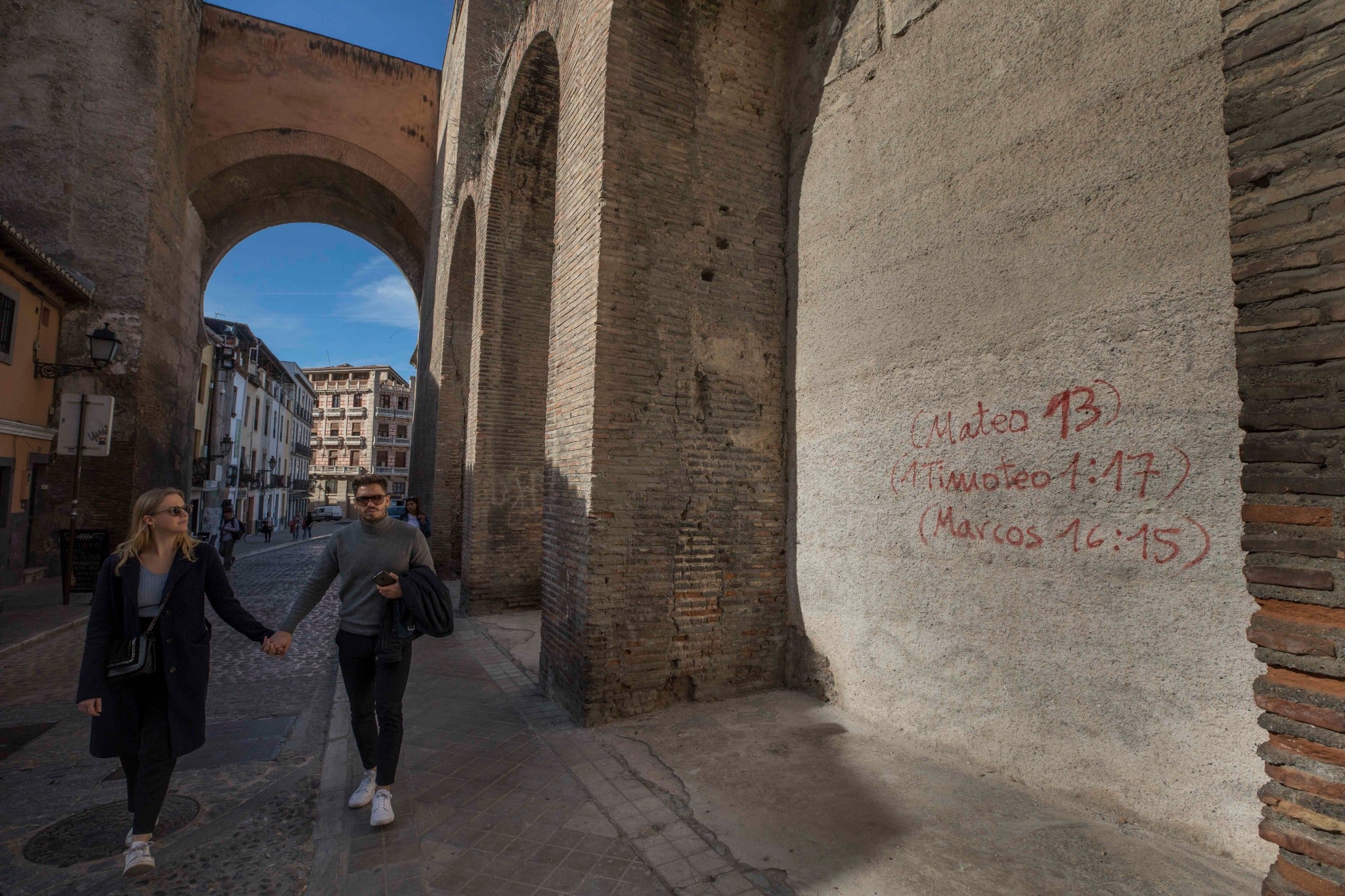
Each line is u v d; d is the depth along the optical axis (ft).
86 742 15.33
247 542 93.50
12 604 32.37
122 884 9.75
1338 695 6.57
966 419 13.44
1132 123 10.83
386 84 60.34
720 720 16.14
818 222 18.12
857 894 9.23
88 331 40.88
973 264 13.42
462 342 44.83
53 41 41.91
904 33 15.52
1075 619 11.43
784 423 19.16
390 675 11.65
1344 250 6.61
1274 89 7.29
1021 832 10.56
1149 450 10.47
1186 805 9.91
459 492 44.70
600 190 16.94
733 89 19.06
